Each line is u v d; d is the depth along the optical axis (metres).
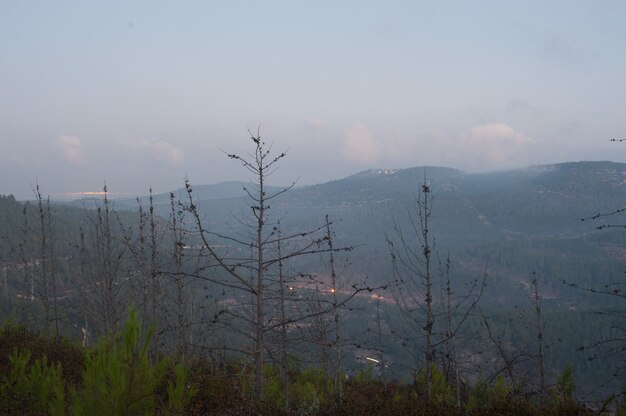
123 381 4.41
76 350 11.19
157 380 4.57
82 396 4.57
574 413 7.92
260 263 7.31
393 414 8.30
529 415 8.12
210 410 7.94
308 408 9.66
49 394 5.98
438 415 7.97
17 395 5.95
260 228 7.31
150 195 13.72
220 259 7.02
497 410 8.22
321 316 10.87
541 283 119.69
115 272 14.58
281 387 11.91
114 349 4.69
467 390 12.08
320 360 11.04
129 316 4.73
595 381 41.38
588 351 48.47
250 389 9.05
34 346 10.47
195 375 8.61
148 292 12.42
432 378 12.18
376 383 15.82
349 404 8.95
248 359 7.95
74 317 21.69
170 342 11.77
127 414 4.39
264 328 7.34
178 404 5.86
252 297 8.24
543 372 11.59
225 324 7.40
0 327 12.37
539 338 12.34
